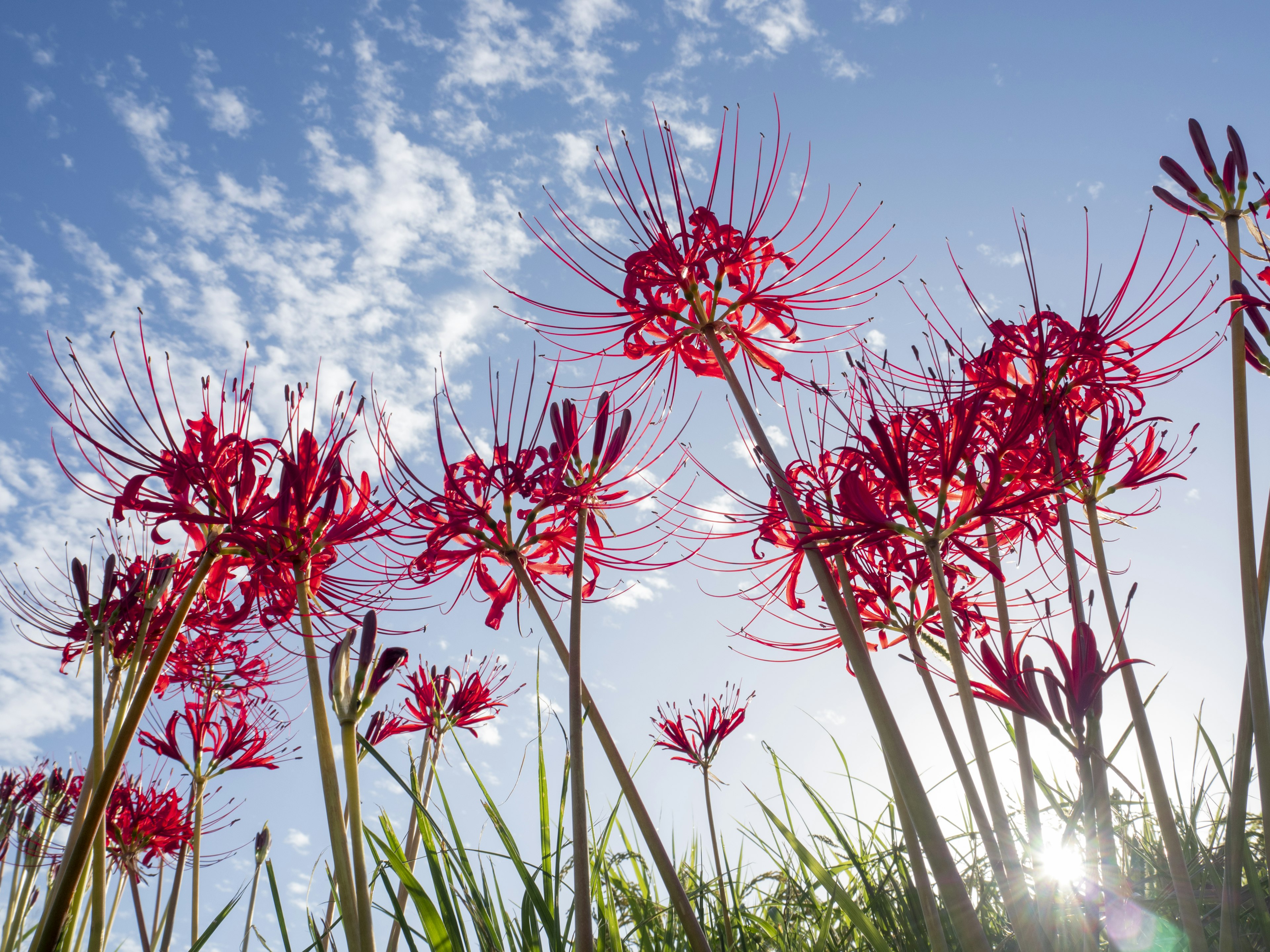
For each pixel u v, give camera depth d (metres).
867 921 0.54
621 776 0.55
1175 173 0.59
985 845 0.52
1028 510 0.57
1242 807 0.49
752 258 0.65
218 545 0.56
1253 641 0.50
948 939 0.58
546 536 0.65
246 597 0.60
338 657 0.54
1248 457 0.52
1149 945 0.53
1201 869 0.64
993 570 0.59
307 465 0.59
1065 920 0.51
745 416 0.60
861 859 0.66
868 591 0.64
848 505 0.54
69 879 0.48
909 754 0.49
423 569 0.63
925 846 0.48
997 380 0.57
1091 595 0.57
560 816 0.63
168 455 0.57
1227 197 0.58
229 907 0.58
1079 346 0.57
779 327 0.65
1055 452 0.56
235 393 0.60
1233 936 0.47
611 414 0.66
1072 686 0.51
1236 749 0.51
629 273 0.64
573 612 0.59
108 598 0.65
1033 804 0.54
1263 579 0.51
